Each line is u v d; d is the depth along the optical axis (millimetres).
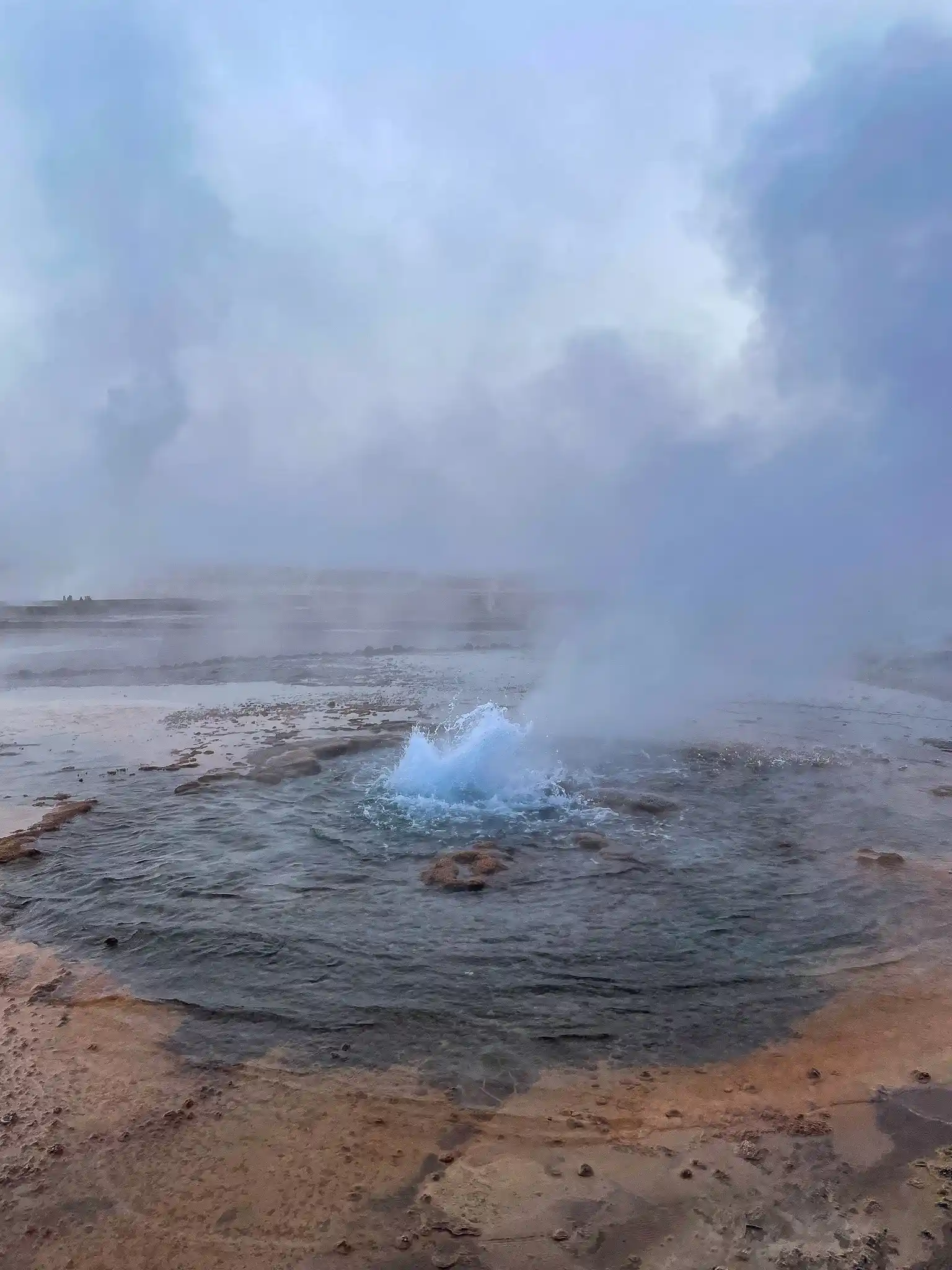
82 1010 4734
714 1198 3357
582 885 6297
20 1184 3438
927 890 6180
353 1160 3566
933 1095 3967
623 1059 4254
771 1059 4262
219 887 6289
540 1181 3447
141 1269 3041
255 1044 4383
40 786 8852
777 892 6172
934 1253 3076
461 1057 4262
